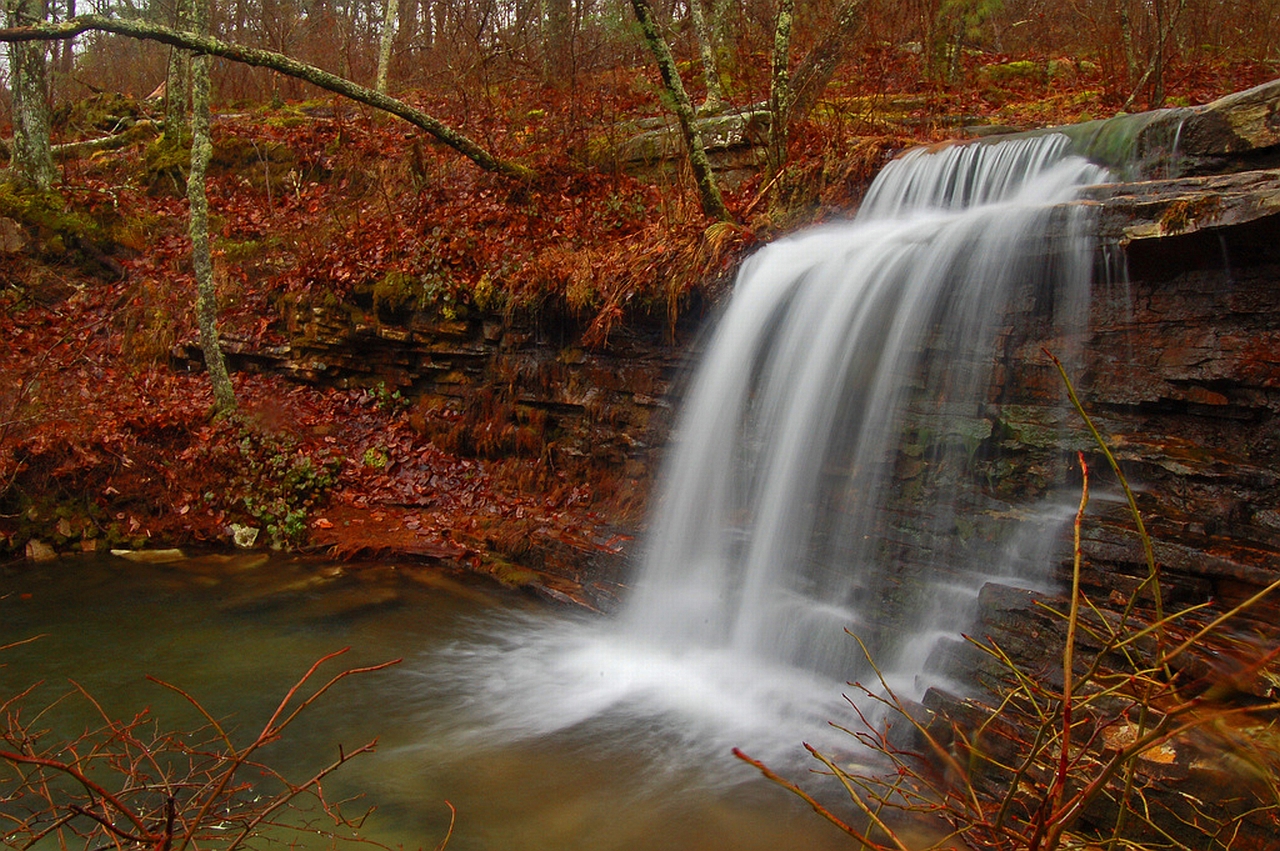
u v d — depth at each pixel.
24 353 11.41
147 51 23.66
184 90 15.60
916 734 4.76
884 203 8.35
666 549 7.62
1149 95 10.32
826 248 7.30
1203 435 5.03
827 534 6.40
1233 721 3.65
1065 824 2.08
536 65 15.34
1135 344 5.25
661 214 10.15
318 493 9.55
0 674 6.22
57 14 19.45
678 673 6.43
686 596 7.08
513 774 5.02
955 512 5.79
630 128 12.27
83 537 8.89
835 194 8.76
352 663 6.49
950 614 5.39
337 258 11.12
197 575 8.27
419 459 10.05
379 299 10.45
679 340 8.27
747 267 7.79
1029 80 12.67
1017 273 5.77
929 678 5.03
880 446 6.28
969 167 7.85
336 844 4.30
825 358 6.75
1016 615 4.79
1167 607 4.45
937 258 6.25
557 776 5.00
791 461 6.80
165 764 5.07
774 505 6.85
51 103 18.55
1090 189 6.15
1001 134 9.45
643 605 7.21
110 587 7.96
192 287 12.16
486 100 13.88
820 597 6.23
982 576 5.46
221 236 13.24
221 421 9.88
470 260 10.33
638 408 8.62
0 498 8.81
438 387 10.52
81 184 14.09
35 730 5.43
